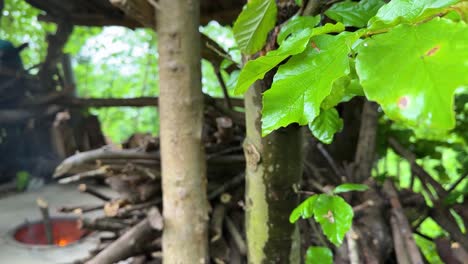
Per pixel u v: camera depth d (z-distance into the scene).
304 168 0.83
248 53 0.38
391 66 0.15
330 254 0.54
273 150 0.48
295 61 0.21
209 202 0.75
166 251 0.65
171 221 0.64
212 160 0.78
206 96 0.79
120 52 2.97
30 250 1.05
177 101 0.62
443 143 1.12
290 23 0.33
